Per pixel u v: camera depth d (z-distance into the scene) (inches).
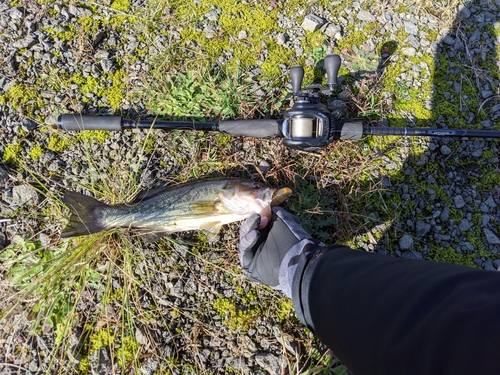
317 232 25.5
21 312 23.5
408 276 13.6
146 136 24.7
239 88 26.7
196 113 26.4
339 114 26.7
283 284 20.9
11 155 25.2
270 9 28.3
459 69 28.4
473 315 10.6
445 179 26.8
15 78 26.0
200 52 27.3
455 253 26.0
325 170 26.2
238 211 23.1
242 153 26.1
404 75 28.0
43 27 26.8
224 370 23.8
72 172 25.5
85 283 23.7
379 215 26.1
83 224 22.3
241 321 24.4
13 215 24.8
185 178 25.8
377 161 26.6
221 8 28.0
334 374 23.9
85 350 23.6
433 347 10.9
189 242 25.1
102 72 26.6
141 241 24.7
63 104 26.0
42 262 23.6
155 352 23.6
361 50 28.1
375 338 12.7
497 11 29.5
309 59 27.7
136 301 24.1
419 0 28.9
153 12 27.5
